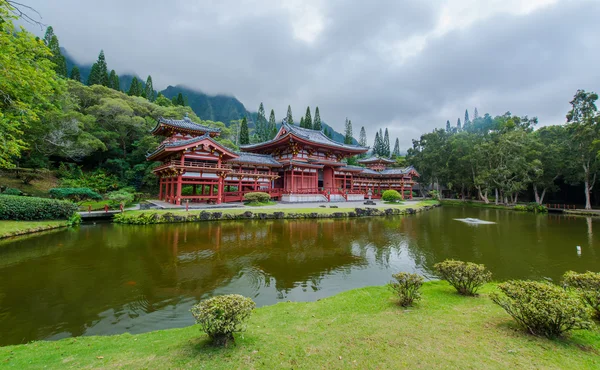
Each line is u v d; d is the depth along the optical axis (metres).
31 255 11.70
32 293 7.89
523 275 10.15
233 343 4.59
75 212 19.72
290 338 4.82
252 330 5.28
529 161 42.78
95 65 54.34
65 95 31.55
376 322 5.52
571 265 11.45
